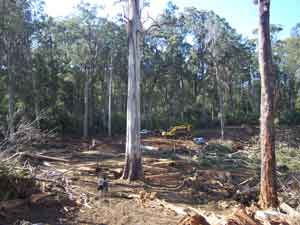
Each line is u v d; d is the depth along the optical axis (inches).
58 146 1327.5
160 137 1704.0
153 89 2196.1
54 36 1793.8
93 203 510.6
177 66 2162.9
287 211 447.8
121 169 803.4
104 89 2022.6
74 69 1897.1
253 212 443.8
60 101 1918.1
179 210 495.2
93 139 1565.0
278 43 2279.8
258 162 1106.7
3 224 390.0
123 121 2031.3
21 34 1455.5
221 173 810.8
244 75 2410.2
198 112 2353.6
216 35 1868.8
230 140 1721.2
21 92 1531.7
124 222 437.4
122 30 1833.2
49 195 491.8
